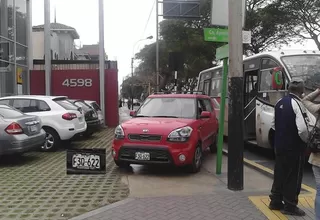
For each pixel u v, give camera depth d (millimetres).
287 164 5387
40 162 9758
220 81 14516
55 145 11422
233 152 6773
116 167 9031
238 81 6707
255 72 11586
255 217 5379
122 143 8219
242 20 6859
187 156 7977
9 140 8992
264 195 6426
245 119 11805
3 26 17828
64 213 5656
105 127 19734
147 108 9609
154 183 7434
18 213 5691
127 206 5895
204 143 9461
